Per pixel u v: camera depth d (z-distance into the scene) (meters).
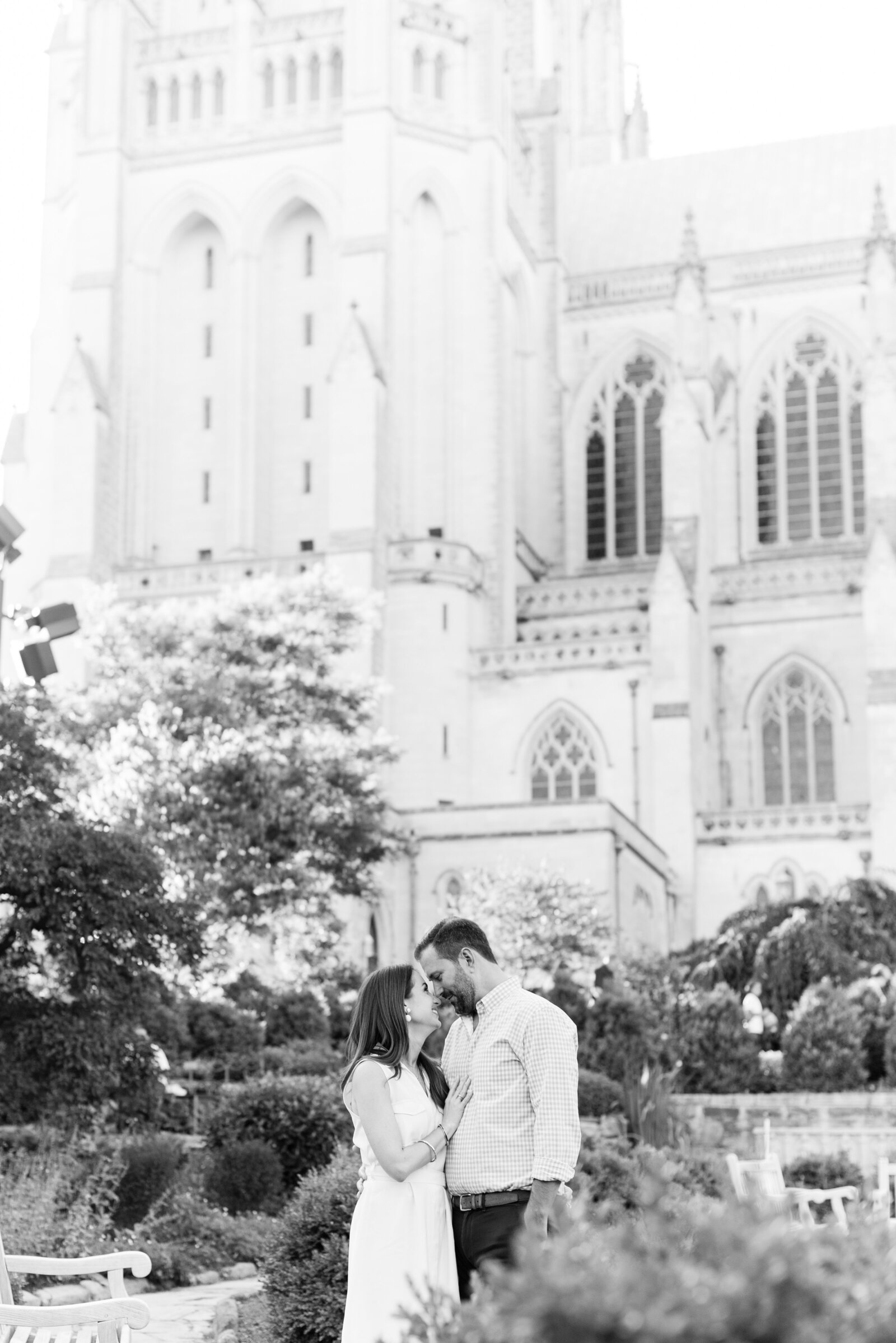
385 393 76.19
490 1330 5.59
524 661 74.94
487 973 11.27
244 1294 21.19
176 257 83.69
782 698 79.19
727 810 73.00
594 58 118.50
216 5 88.69
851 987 44.31
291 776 49.81
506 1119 10.90
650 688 73.94
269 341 82.38
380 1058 11.09
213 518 81.38
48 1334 11.99
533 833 64.75
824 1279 5.49
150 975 29.48
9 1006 28.20
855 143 105.56
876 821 71.00
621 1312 5.27
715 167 106.69
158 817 45.81
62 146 88.44
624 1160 24.47
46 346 86.00
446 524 79.25
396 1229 10.82
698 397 83.50
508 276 84.75
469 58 82.69
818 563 81.00
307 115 82.19
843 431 91.88
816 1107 38.12
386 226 78.62
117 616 55.47
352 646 57.78
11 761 29.61
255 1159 27.86
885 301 84.62
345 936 62.75
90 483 77.25
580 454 95.31
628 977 50.59
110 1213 23.83
